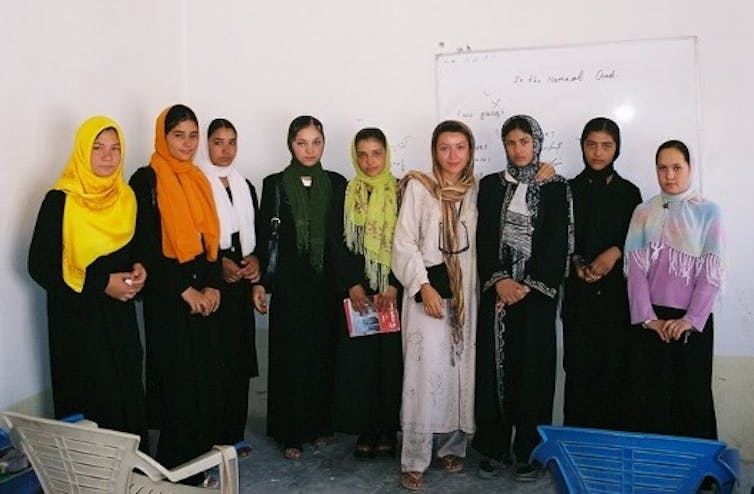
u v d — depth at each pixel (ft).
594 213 9.32
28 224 8.52
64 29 9.20
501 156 11.10
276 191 10.02
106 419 7.98
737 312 10.27
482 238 9.18
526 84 10.91
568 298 9.57
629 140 10.57
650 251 8.79
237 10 12.08
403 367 9.52
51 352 7.98
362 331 9.35
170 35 11.96
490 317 9.18
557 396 10.91
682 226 8.62
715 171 10.29
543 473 9.43
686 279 8.63
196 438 8.89
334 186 10.02
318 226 9.84
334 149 11.82
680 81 10.35
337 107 11.75
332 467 10.05
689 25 10.28
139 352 8.40
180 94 12.29
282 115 12.00
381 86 11.54
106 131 7.96
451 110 11.25
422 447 9.12
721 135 10.25
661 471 5.04
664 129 10.43
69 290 7.83
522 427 9.11
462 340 9.21
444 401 9.16
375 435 10.27
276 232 9.96
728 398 10.35
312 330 9.98
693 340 8.71
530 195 9.09
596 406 9.38
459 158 9.05
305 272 9.87
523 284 8.98
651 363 8.90
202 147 12.33
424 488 9.27
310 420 10.19
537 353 9.05
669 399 8.86
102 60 10.05
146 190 8.73
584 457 5.20
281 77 11.97
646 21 10.44
